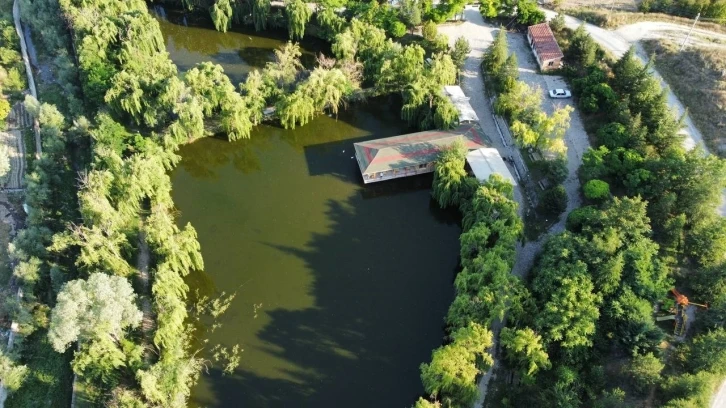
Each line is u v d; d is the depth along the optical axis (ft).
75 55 407.64
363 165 331.36
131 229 297.74
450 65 374.43
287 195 333.62
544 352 225.35
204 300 281.13
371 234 313.12
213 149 362.53
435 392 221.46
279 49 447.83
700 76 364.99
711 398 217.97
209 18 480.64
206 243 306.35
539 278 256.52
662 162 293.84
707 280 250.98
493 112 373.61
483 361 229.66
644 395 218.59
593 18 438.81
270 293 284.20
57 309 223.30
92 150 326.24
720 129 334.44
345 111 387.75
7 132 350.64
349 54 392.47
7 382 231.50
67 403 236.43
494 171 320.29
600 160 308.81
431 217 322.75
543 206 304.30
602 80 364.99
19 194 314.96
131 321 237.04
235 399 244.22
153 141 340.80
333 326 270.87
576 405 212.23
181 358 250.37
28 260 268.21
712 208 276.21
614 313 236.84
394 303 281.13
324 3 438.81
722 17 417.28
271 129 371.76
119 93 344.49
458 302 247.70
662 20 429.79
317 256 301.43
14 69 384.27
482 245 270.26
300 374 252.42
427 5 438.81
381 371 254.06
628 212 263.70
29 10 434.71
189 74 351.67
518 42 433.89
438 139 337.52
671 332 243.60
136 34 391.04
